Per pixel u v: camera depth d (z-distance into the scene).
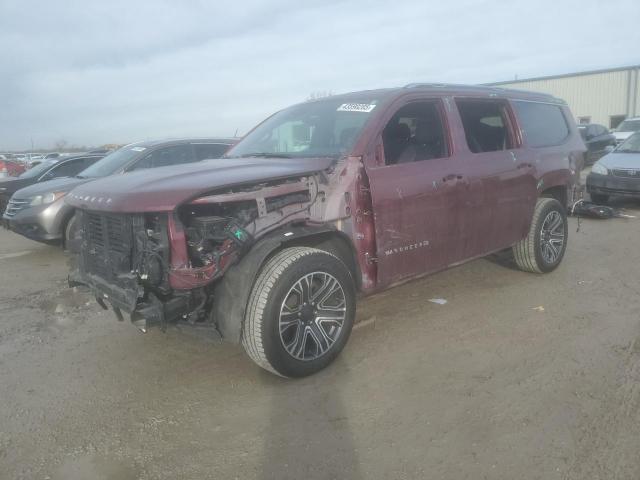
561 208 5.85
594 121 35.97
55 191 7.52
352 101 4.51
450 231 4.50
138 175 3.75
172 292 3.34
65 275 6.70
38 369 3.90
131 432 3.03
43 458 2.82
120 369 3.86
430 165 4.35
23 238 9.71
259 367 3.81
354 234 3.88
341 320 3.75
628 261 6.35
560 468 2.57
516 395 3.26
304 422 3.07
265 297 3.32
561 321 4.44
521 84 39.50
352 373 3.65
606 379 3.41
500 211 4.98
